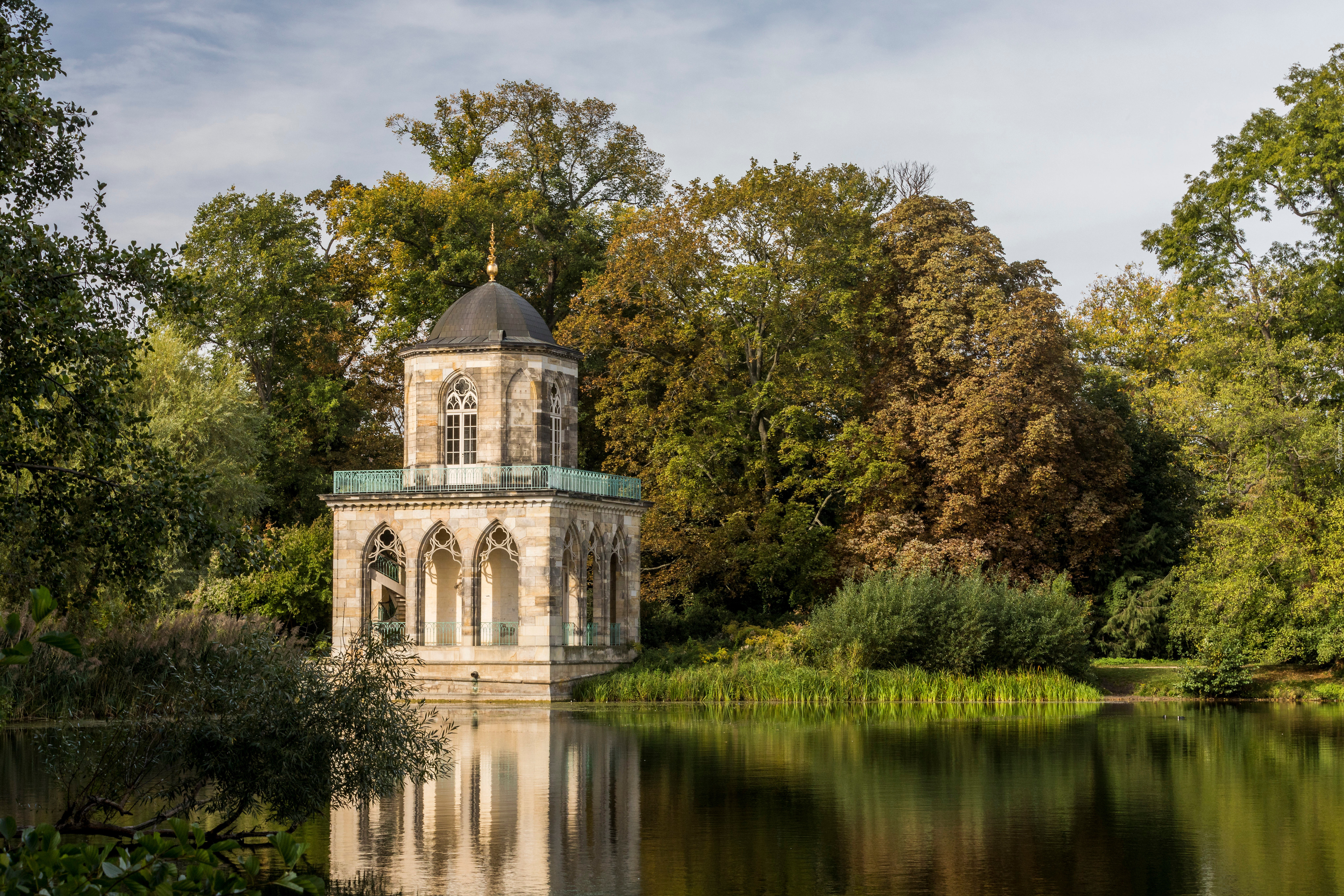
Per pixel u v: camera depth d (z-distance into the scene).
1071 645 55.00
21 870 9.05
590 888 18.44
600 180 77.00
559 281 74.94
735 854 20.61
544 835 22.22
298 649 22.94
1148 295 79.69
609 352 68.44
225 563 23.72
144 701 21.20
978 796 26.27
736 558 64.19
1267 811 24.61
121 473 25.72
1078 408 65.31
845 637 53.91
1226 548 56.22
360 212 68.81
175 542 23.84
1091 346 79.19
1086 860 20.25
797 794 26.44
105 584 23.94
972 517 62.34
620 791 26.80
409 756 20.89
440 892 18.20
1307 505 55.69
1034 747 34.69
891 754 33.22
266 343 68.94
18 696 35.97
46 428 23.19
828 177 66.62
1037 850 20.95
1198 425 59.25
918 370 64.69
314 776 19.91
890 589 54.81
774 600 68.31
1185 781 28.27
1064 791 26.89
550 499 52.22
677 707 49.25
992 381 62.25
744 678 52.31
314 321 69.31
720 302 65.94
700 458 65.00
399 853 20.75
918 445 64.38
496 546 53.69
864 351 69.00
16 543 23.36
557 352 55.69
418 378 55.38
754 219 65.25
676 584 65.50
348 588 54.59
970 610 54.38
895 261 67.69
